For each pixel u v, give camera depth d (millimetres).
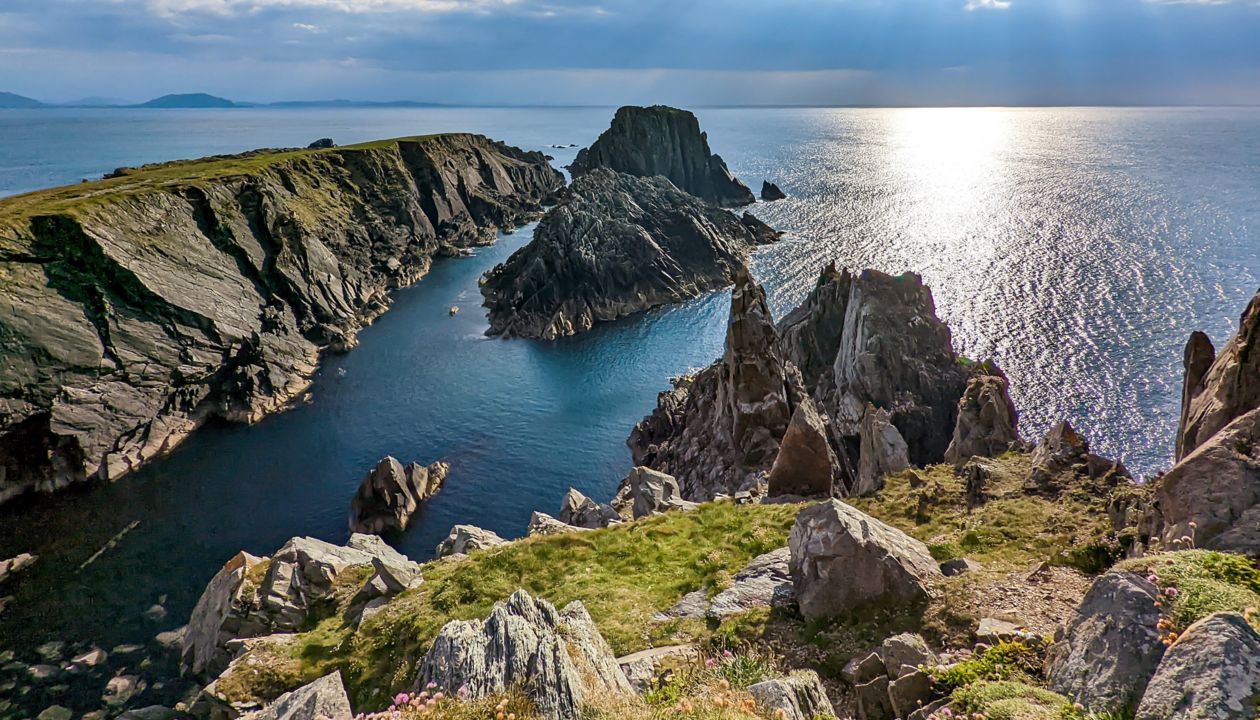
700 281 158500
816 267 159250
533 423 96562
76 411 80500
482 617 28531
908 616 20922
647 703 15109
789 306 136000
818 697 15164
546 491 79750
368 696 25812
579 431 94375
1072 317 113375
